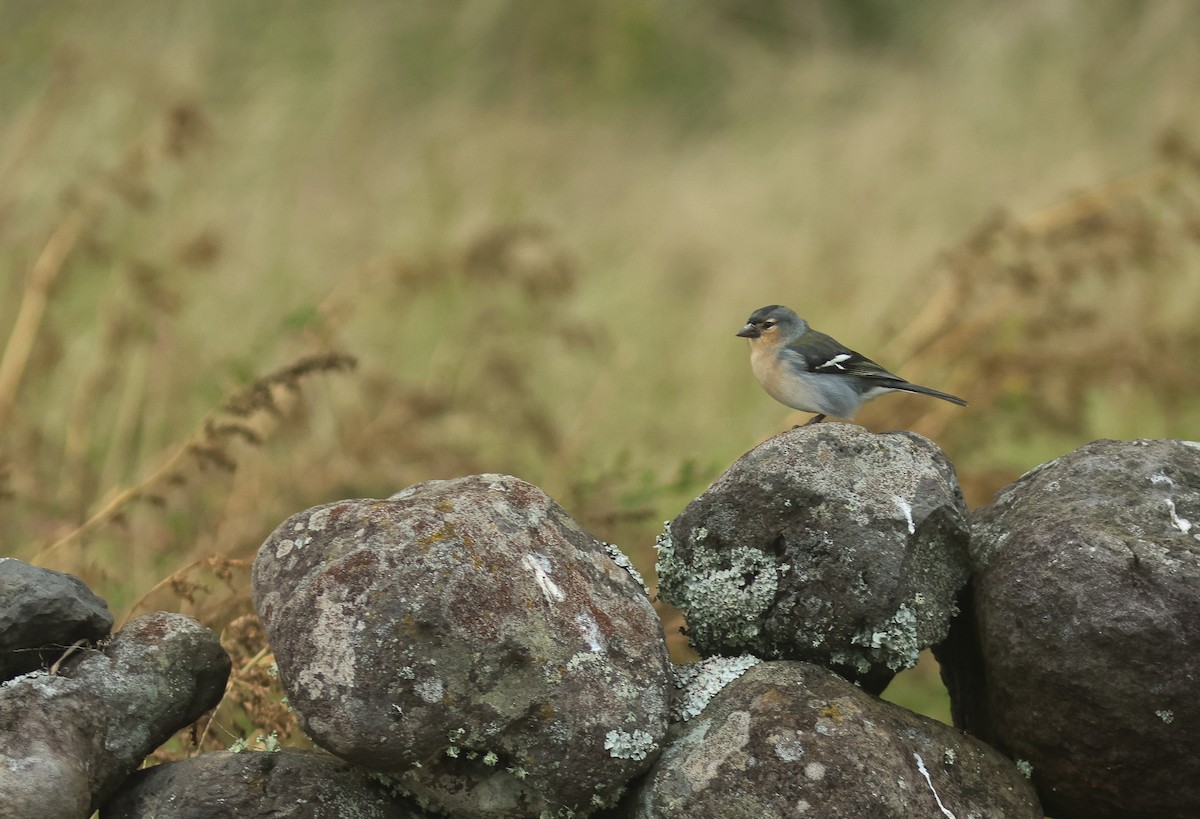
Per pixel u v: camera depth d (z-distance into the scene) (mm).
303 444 10992
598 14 25422
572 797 5430
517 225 13719
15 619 5477
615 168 22266
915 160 20875
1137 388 12156
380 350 13555
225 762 5617
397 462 10977
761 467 6027
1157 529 5820
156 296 11359
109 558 9664
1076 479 6125
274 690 7289
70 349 12094
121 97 14531
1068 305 12461
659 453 13719
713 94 25203
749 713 5613
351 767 5648
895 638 5844
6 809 4969
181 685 5727
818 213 19891
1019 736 5902
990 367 11961
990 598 5938
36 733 5199
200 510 10398
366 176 17297
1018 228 12352
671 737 5676
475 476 5906
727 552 6070
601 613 5590
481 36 22500
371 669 5156
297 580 5395
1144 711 5547
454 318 14359
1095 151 19875
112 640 5715
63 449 11047
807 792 5383
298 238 15273
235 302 13453
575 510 10148
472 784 5484
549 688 5332
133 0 17016
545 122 22750
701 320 16859
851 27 26969
